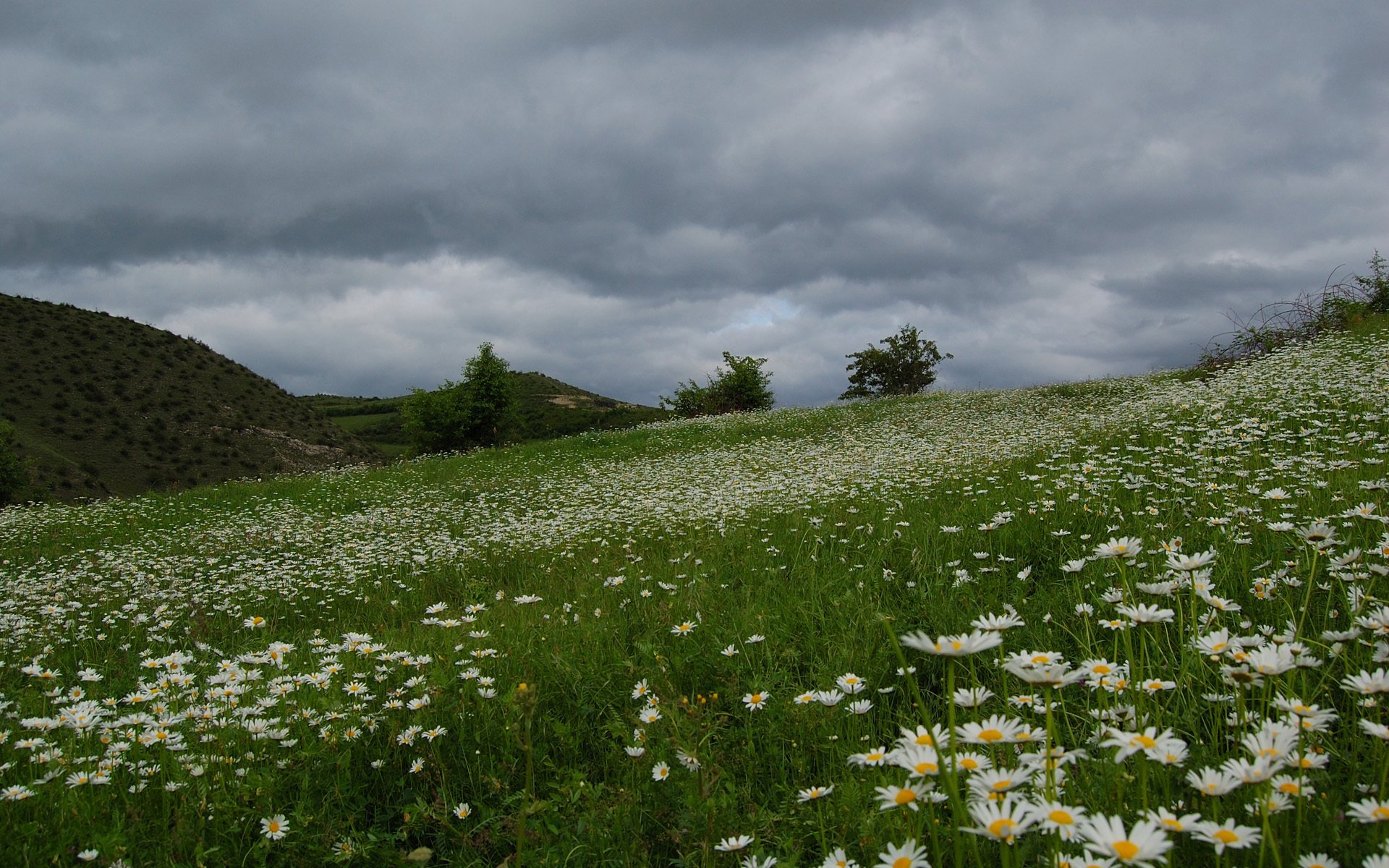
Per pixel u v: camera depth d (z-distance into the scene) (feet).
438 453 103.40
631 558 25.53
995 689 10.42
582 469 61.41
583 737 11.14
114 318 193.06
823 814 7.95
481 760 10.61
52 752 10.57
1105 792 6.54
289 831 8.82
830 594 15.89
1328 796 6.15
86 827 8.97
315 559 33.42
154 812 9.67
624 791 8.90
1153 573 13.58
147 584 29.78
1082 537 17.15
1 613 25.79
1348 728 7.75
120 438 148.25
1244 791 5.97
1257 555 14.12
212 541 41.16
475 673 12.68
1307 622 10.73
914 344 122.11
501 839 8.84
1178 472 23.27
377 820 9.71
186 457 149.79
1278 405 33.65
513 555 30.94
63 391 156.04
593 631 15.43
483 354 118.11
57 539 46.19
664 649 13.41
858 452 45.75
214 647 21.39
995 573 16.03
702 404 128.47
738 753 9.73
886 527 21.49
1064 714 9.03
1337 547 12.98
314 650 17.97
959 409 69.67
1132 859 4.09
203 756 10.78
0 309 175.22
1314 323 57.00
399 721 11.73
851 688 8.97
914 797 5.01
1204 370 59.21
